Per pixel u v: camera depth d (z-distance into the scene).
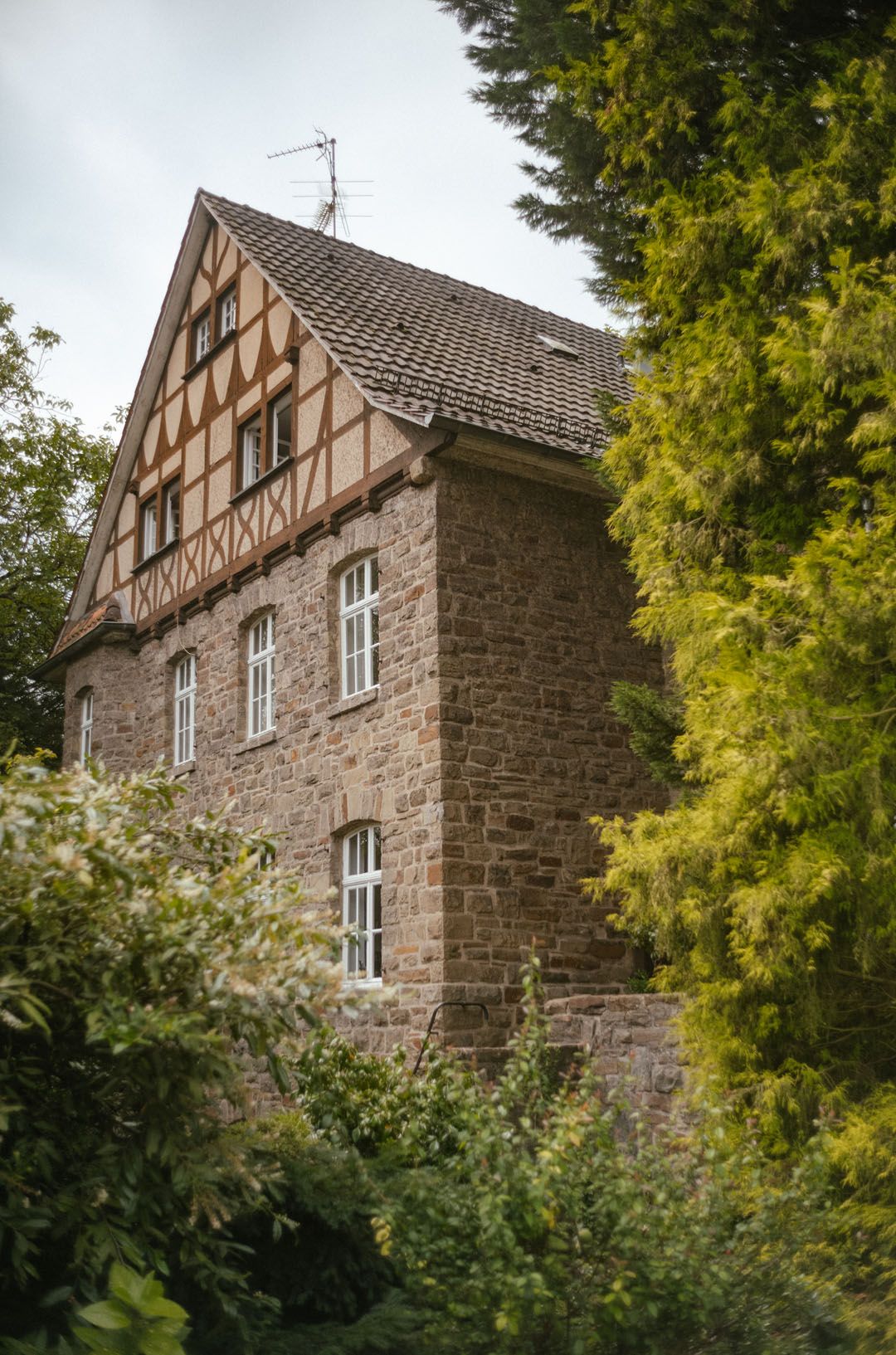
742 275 7.39
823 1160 4.66
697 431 7.47
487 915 10.51
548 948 10.77
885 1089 5.74
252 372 14.15
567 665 11.58
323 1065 6.21
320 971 3.43
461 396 11.40
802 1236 4.45
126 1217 3.32
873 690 5.92
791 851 5.77
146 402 16.67
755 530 7.36
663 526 7.61
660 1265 4.09
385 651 11.45
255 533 13.73
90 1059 3.55
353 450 12.14
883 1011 6.14
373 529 11.84
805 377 6.51
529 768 11.08
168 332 16.17
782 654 5.80
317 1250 4.22
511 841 10.80
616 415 8.87
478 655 11.01
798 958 5.62
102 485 24.69
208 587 14.51
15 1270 3.17
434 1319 3.96
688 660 7.12
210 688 14.48
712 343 7.39
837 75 7.28
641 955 11.40
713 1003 6.11
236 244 14.20
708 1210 4.36
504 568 11.36
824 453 7.02
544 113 9.33
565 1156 4.35
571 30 8.59
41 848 3.32
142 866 3.57
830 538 5.96
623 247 9.11
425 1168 4.71
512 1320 3.80
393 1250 4.17
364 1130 5.84
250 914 3.58
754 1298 4.28
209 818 4.25
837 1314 4.46
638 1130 4.81
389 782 11.16
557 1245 4.09
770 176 7.43
